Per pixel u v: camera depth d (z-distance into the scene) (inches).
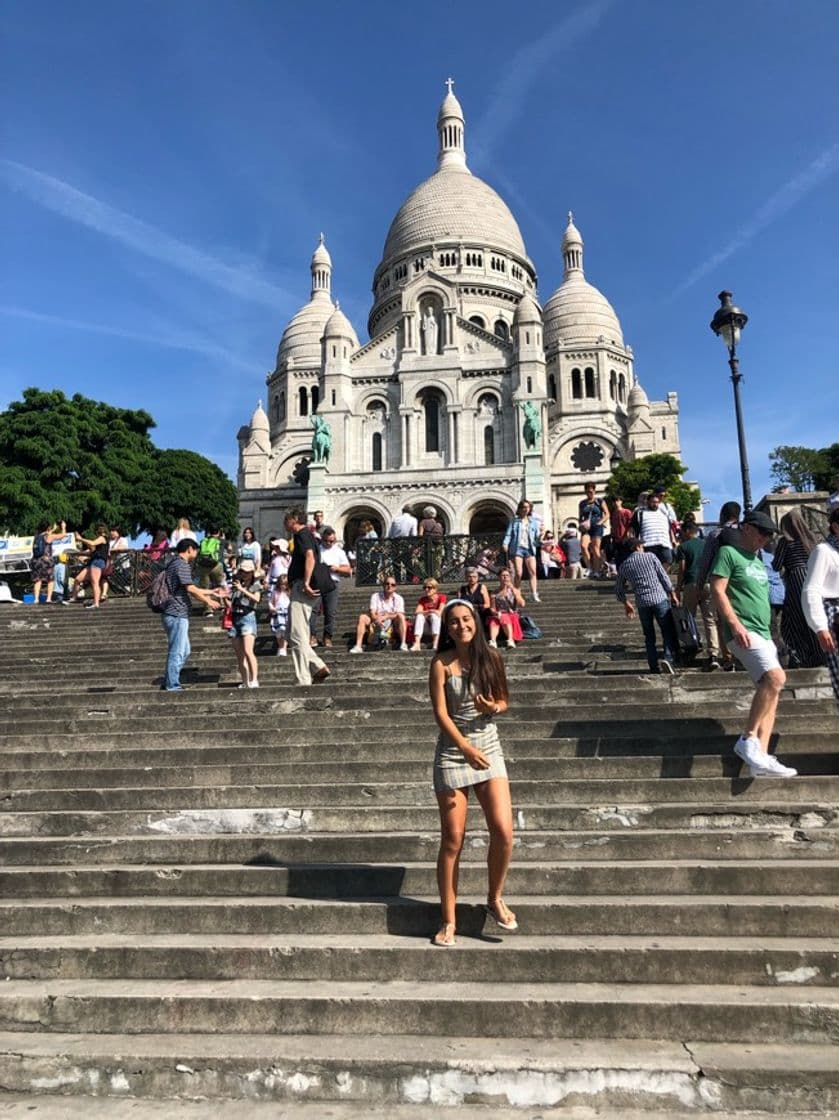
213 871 252.7
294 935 228.2
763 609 288.5
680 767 298.5
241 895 250.1
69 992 205.2
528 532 698.2
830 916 216.8
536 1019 190.2
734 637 287.3
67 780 330.3
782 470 2475.4
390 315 2920.8
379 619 575.5
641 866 239.6
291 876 249.8
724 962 203.2
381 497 2092.8
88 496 1729.8
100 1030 200.2
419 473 2090.3
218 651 595.5
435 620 579.2
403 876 247.4
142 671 543.2
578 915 222.7
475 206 3097.9
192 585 461.4
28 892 255.6
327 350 2381.9
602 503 879.7
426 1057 178.4
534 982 206.2
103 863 274.4
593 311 3097.9
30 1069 186.5
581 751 320.8
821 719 331.0
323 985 207.0
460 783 217.9
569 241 3366.1
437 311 2413.9
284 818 291.0
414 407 2321.6
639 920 221.8
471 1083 175.2
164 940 225.1
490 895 221.8
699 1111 169.0
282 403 3169.3
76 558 927.7
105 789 314.3
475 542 845.2
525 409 2000.5
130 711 425.7
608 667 470.6
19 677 541.0
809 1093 168.1
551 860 257.9
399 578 850.1
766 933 217.6
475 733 221.5
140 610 746.2
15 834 297.1
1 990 209.0
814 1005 185.2
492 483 2065.7
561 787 288.8
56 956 219.0
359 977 211.3
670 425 3029.0
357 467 2332.7
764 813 266.2
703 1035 186.2
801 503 667.4
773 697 279.3
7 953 219.8
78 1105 178.2
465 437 2292.1
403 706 404.5
